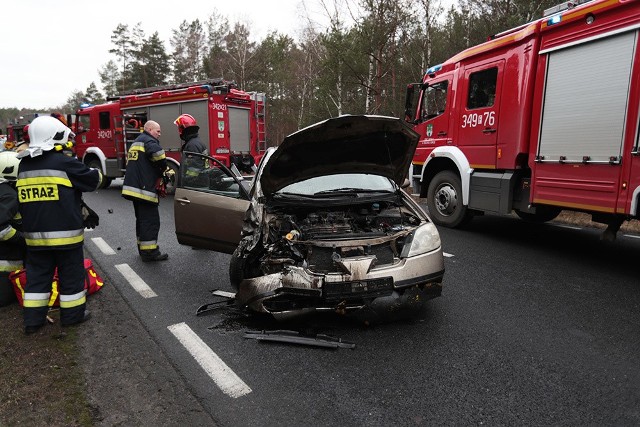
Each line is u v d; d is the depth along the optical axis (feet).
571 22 17.38
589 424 8.14
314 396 9.15
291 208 14.28
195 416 8.52
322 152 13.87
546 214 25.29
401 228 13.26
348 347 11.16
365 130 13.23
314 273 11.73
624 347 11.03
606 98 16.10
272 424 8.27
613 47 15.80
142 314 13.44
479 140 22.89
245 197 16.30
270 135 110.01
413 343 11.43
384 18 48.83
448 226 25.77
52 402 8.93
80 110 46.19
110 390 9.37
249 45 114.52
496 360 10.50
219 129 38.88
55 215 11.73
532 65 19.47
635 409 8.56
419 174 28.35
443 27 65.51
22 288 13.57
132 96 42.37
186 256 19.97
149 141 18.38
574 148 17.49
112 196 40.96
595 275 16.74
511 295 14.73
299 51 100.01
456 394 9.15
